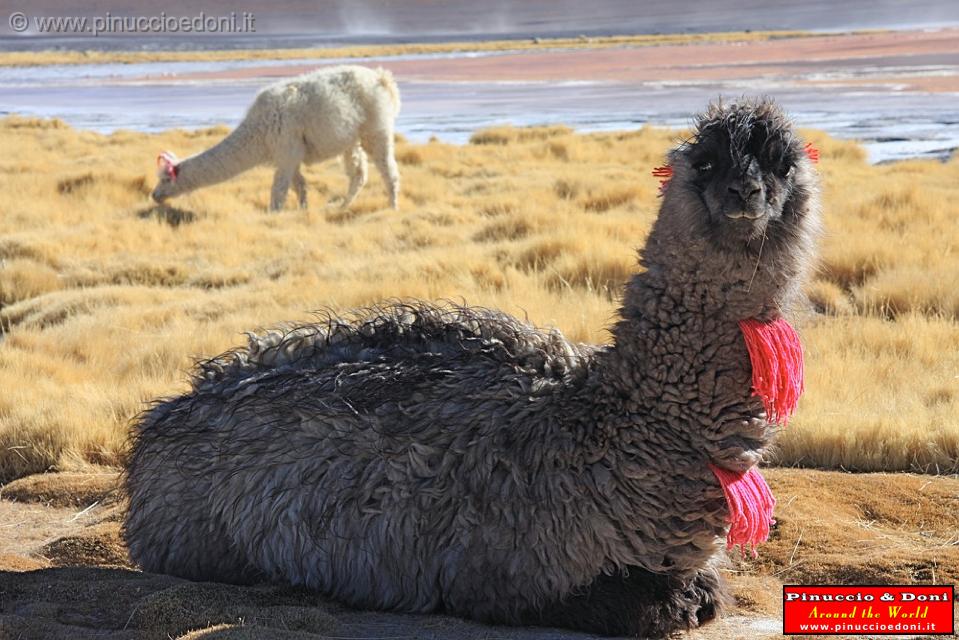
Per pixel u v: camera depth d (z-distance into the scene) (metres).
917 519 6.30
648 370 4.39
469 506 4.55
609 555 4.48
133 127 33.72
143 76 58.09
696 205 4.25
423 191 20.58
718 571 5.07
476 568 4.54
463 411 4.67
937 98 30.95
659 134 25.97
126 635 4.16
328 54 79.31
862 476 7.03
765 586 5.34
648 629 4.52
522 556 4.49
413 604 4.69
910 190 16.75
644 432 4.39
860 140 24.72
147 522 5.16
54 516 6.82
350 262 14.61
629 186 18.55
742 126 4.20
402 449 4.67
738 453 4.39
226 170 19.25
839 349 10.13
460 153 24.70
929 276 12.24
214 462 4.99
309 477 4.80
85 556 5.82
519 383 4.67
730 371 4.34
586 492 4.45
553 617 4.53
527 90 40.94
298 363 5.23
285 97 18.86
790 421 7.72
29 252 15.84
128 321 12.26
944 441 7.43
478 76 49.62
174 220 18.45
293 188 19.86
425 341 5.15
